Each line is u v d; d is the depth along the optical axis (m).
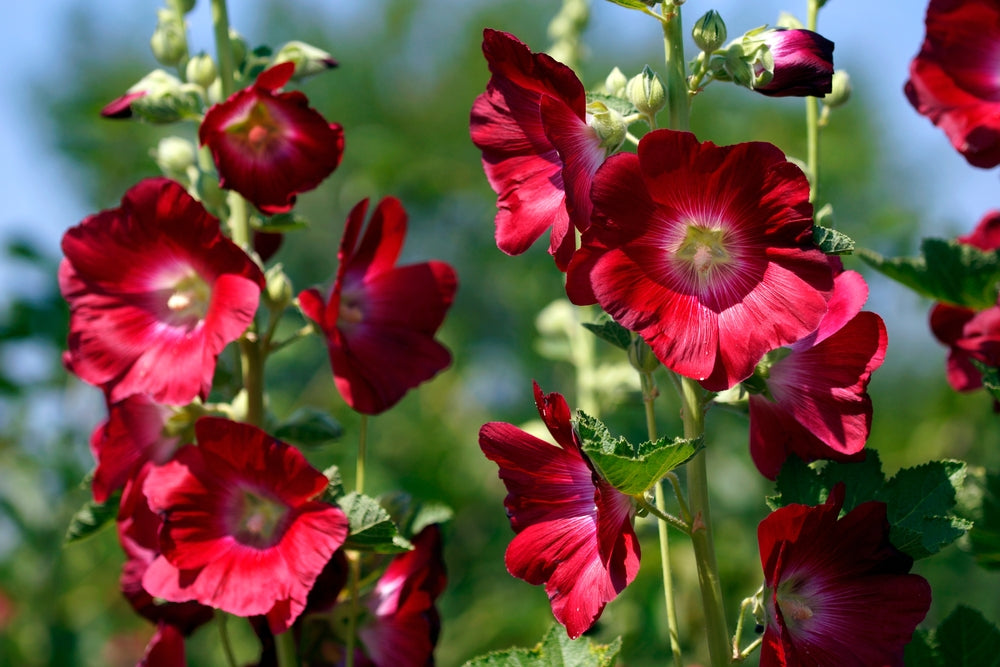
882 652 1.11
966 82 1.25
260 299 1.26
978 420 1.84
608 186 1.08
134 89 1.28
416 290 1.31
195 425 1.20
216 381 1.26
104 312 1.24
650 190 1.08
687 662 1.55
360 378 1.28
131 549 1.30
